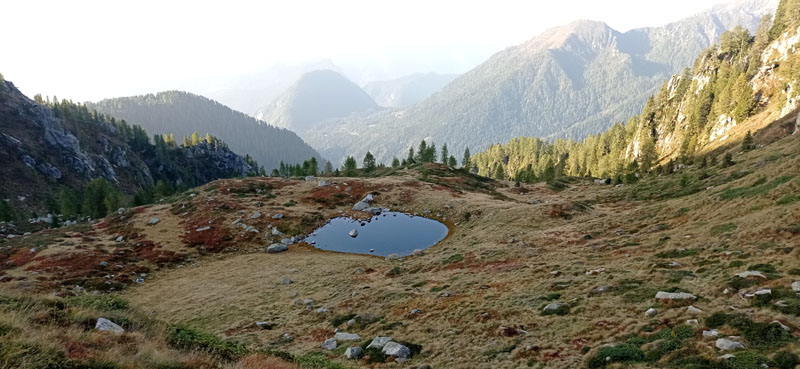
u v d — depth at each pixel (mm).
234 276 53031
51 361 9367
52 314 13352
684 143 128250
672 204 49844
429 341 24016
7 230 98938
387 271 46562
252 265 58406
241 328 32812
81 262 56656
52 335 10961
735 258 25172
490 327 24062
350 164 156250
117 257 60438
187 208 84250
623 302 23031
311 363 18266
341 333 27828
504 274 35750
